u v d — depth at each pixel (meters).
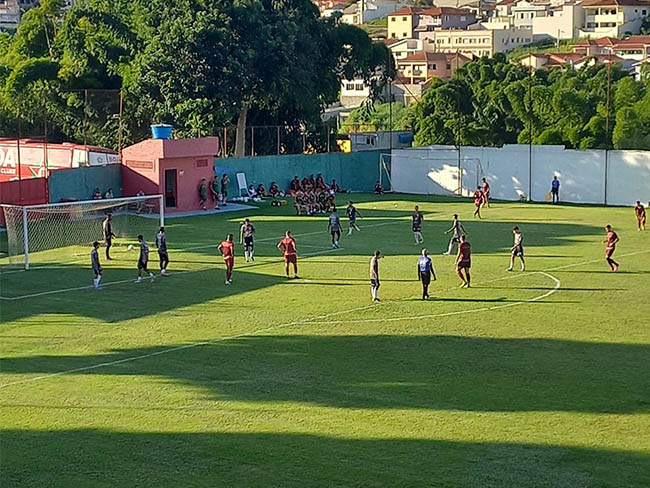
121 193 67.19
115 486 19.19
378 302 36.56
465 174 77.00
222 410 23.91
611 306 35.34
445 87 89.06
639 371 26.77
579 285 39.44
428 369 27.27
